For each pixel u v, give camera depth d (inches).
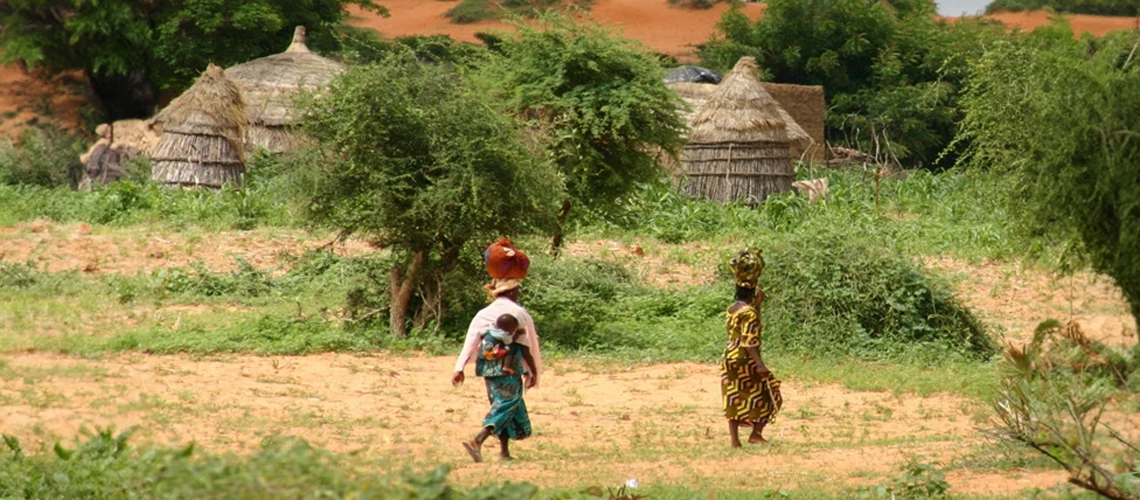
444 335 2215.8
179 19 6161.4
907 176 5064.0
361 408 1653.5
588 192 2790.4
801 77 7500.0
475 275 2268.7
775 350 2242.9
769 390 1469.0
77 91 6894.7
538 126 2536.9
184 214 3654.0
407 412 1643.7
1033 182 1357.0
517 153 2150.6
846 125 7101.4
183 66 6323.8
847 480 1239.5
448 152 2124.8
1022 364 1224.2
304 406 1643.7
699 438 1545.3
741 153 4468.5
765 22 7632.9
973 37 7239.2
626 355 2183.8
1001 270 3166.8
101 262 2942.9
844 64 7367.1
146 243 3174.2
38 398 1576.0
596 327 2374.5
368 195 2135.8
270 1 6373.0
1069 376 1272.1
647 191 4047.7
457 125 2142.0
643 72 2785.4
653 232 3703.3
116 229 3467.0
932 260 3329.2
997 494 1144.2
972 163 2501.2
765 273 2364.7
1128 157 1178.6
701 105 5260.8
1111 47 1291.8
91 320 2309.3
